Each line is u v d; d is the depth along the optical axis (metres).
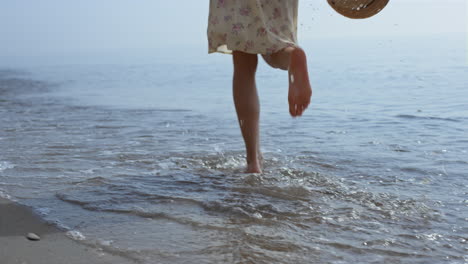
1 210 1.53
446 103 3.79
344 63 8.61
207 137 2.80
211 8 1.95
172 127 3.18
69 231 1.35
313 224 1.41
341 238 1.30
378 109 3.69
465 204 1.56
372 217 1.46
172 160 2.23
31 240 1.28
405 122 3.09
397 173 1.93
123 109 4.16
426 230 1.36
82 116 3.79
